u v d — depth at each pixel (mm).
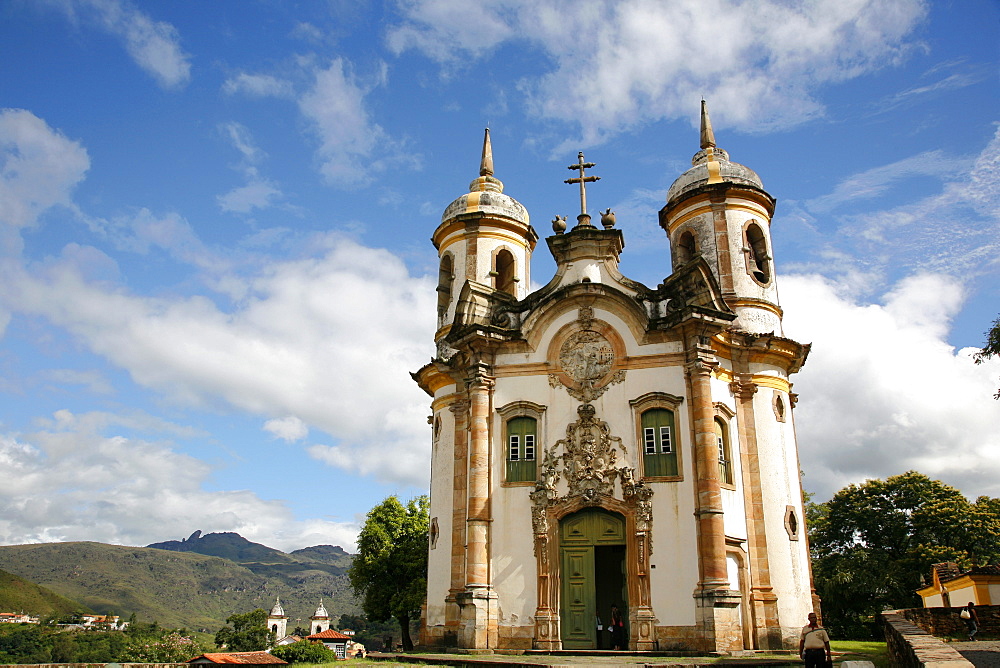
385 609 41250
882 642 30562
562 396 25938
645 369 25469
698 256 25875
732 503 25172
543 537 24469
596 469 24812
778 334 29906
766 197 31312
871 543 49125
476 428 25984
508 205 34562
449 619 26516
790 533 26219
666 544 23516
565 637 23781
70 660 82500
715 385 26172
